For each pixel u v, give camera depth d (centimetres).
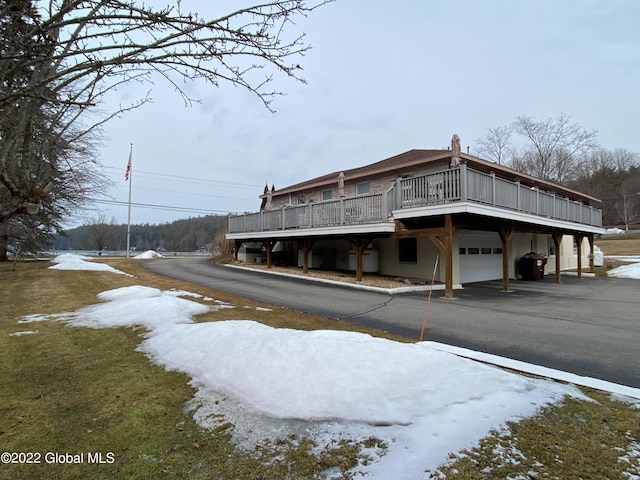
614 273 1945
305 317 739
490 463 247
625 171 5612
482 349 552
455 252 1366
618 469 245
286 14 228
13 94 179
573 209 1745
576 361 498
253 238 1930
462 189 996
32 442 275
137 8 190
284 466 248
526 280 1678
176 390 371
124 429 296
